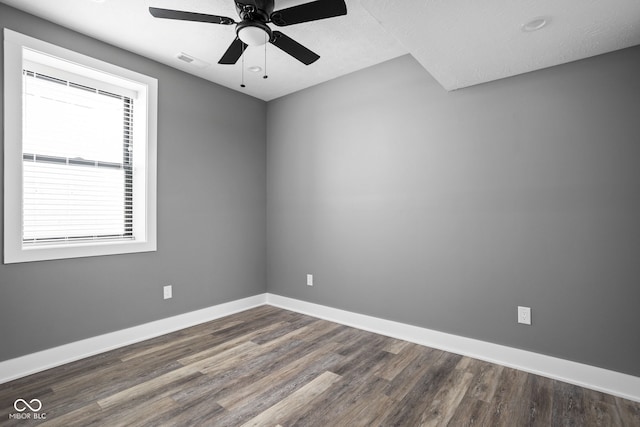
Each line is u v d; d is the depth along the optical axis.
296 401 1.89
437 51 2.00
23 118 2.28
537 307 2.25
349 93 3.19
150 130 2.84
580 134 2.12
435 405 1.86
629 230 1.97
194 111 3.18
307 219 3.53
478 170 2.48
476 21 1.70
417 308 2.77
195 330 3.02
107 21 2.31
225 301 3.46
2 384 2.06
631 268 1.96
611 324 2.01
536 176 2.26
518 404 1.87
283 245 3.76
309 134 3.51
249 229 3.71
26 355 2.20
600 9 1.59
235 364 2.35
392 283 2.91
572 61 2.14
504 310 2.37
